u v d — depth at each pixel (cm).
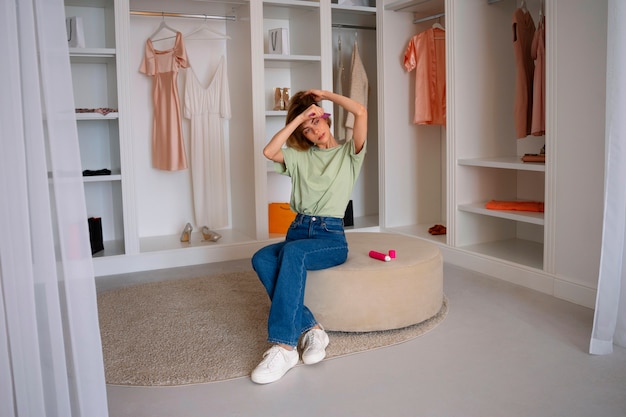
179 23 486
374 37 561
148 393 230
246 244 458
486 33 428
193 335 289
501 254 399
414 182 517
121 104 410
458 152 425
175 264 437
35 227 148
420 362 254
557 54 330
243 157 477
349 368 249
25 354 151
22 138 145
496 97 437
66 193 149
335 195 269
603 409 209
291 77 528
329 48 473
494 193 444
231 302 341
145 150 488
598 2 305
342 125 511
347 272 279
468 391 225
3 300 150
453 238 430
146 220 494
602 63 306
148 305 339
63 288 153
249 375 244
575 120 323
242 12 458
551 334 284
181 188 504
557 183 337
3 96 144
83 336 154
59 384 152
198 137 477
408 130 509
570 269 334
